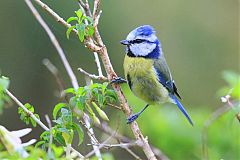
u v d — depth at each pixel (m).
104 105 7.68
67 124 7.32
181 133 11.25
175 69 22.19
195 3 22.89
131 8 21.27
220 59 22.59
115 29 20.81
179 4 22.61
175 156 11.34
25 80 19.83
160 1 22.14
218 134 10.98
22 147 6.11
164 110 11.55
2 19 19.55
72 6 18.83
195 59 22.44
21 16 19.58
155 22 22.09
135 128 7.58
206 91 21.84
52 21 19.02
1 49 19.61
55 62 19.66
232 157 11.01
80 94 7.47
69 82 19.72
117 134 8.98
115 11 20.94
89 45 7.62
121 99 7.68
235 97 10.60
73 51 19.61
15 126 19.08
